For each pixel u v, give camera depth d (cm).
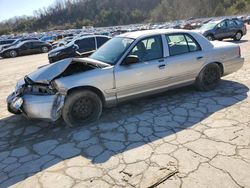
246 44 1402
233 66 607
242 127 406
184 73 539
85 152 370
